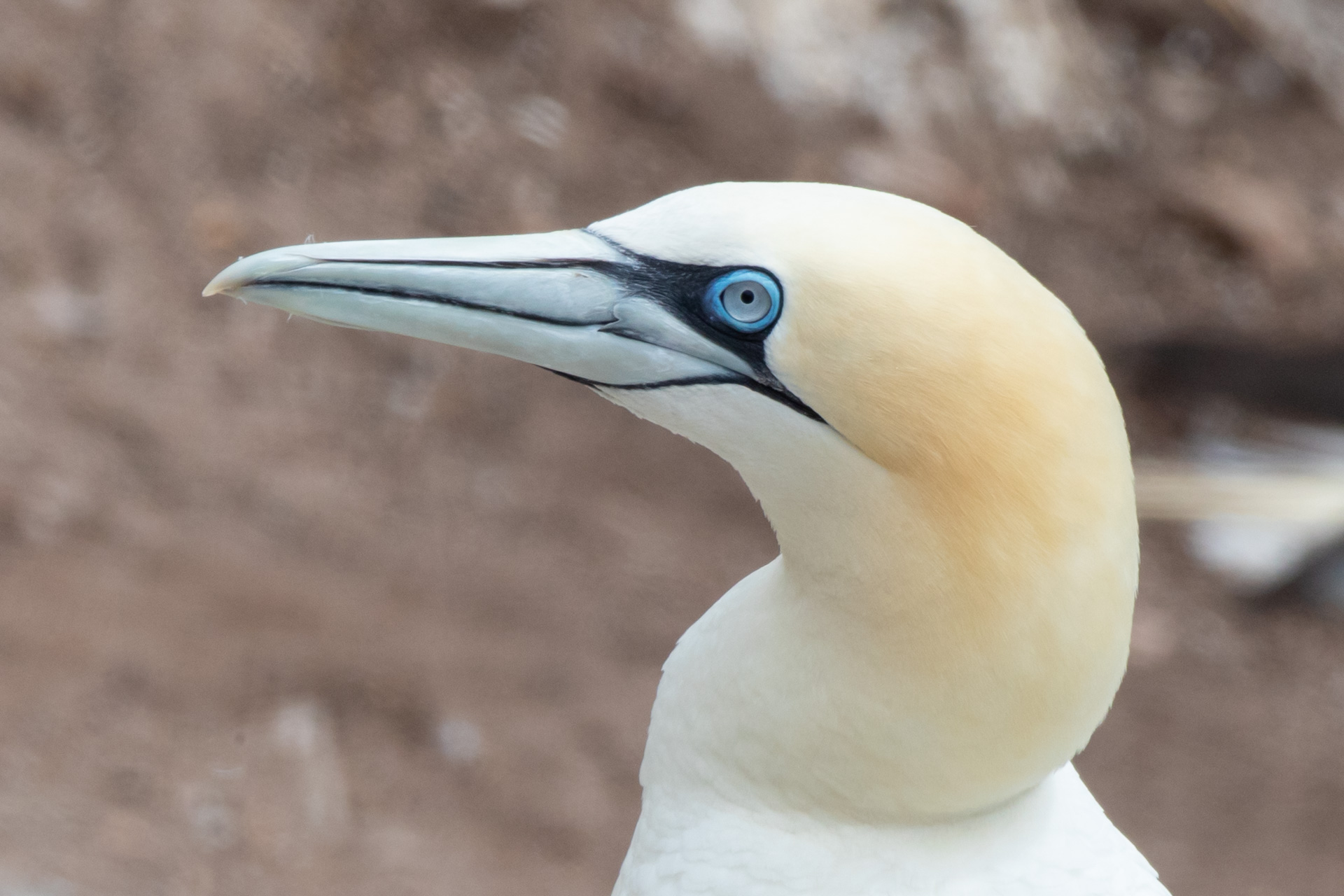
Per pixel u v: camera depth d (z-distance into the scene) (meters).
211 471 15.04
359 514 15.37
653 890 5.20
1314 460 18.94
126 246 16.62
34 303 15.83
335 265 5.09
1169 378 20.41
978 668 4.52
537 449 16.94
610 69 20.20
